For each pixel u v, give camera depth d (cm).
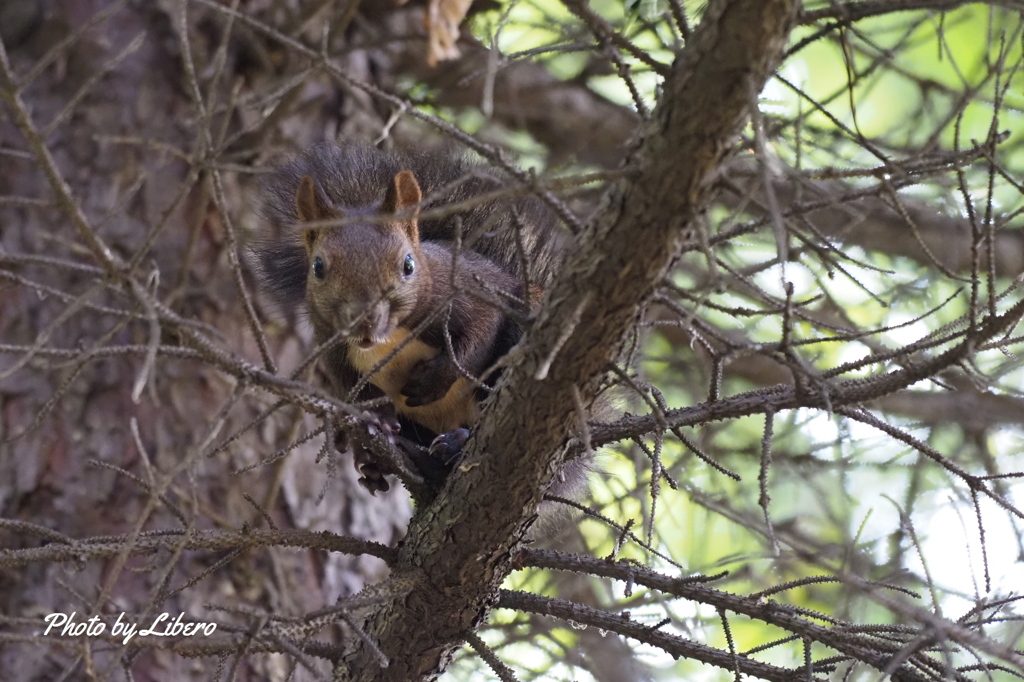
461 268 993
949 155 578
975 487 660
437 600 747
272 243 1087
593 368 633
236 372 609
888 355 621
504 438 681
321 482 1202
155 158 1149
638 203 568
